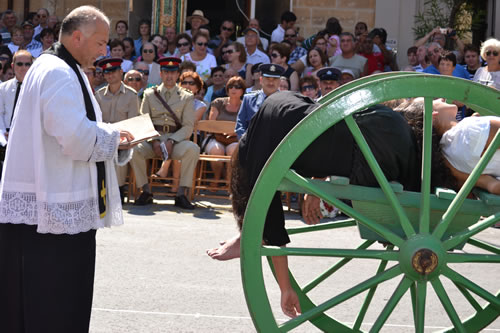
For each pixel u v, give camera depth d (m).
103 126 3.35
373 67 10.80
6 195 3.31
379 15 12.34
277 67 8.20
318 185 3.24
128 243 6.43
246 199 3.53
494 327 4.49
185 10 11.72
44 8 12.41
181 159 8.37
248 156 3.47
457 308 4.95
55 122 3.18
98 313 4.50
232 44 10.62
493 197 3.29
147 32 11.75
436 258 3.14
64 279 3.36
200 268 5.71
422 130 3.56
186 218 7.79
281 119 3.36
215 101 9.31
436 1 12.17
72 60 3.36
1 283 3.39
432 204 3.33
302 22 12.52
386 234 3.19
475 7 12.23
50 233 3.34
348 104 3.10
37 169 3.26
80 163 3.36
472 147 3.36
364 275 5.73
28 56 6.59
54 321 3.35
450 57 9.23
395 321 4.64
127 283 5.19
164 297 4.91
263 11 12.62
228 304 4.82
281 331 3.12
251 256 3.11
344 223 4.02
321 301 4.98
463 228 3.41
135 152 8.34
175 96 8.65
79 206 3.35
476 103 3.12
